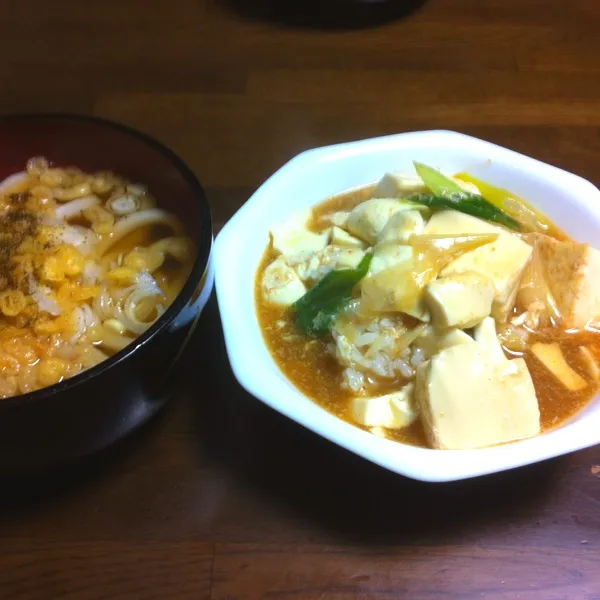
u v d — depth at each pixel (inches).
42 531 10.8
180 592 10.3
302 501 11.0
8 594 10.3
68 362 10.7
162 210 12.5
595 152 15.8
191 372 12.3
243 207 12.9
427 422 10.8
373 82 17.7
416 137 14.0
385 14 19.1
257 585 10.3
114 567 10.5
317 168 13.6
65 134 12.5
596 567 10.4
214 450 11.5
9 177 12.8
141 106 17.3
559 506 10.9
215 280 11.7
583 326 12.4
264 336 12.2
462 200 12.8
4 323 10.9
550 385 11.7
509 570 10.4
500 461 9.7
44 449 9.8
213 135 16.5
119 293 11.6
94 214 12.5
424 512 10.8
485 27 19.0
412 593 10.2
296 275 12.8
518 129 16.4
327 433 10.0
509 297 11.9
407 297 11.5
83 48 19.0
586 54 18.3
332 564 10.4
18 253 11.4
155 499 11.1
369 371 11.8
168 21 19.6
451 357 10.9
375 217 12.6
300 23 19.3
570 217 13.2
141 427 11.6
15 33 19.5
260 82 17.8
